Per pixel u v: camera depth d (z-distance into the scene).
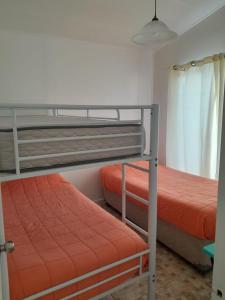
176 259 2.33
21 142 1.14
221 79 2.90
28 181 2.90
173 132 3.73
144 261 1.62
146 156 1.59
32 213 2.08
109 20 2.82
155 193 1.62
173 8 2.74
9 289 1.15
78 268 1.34
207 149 3.14
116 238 1.62
